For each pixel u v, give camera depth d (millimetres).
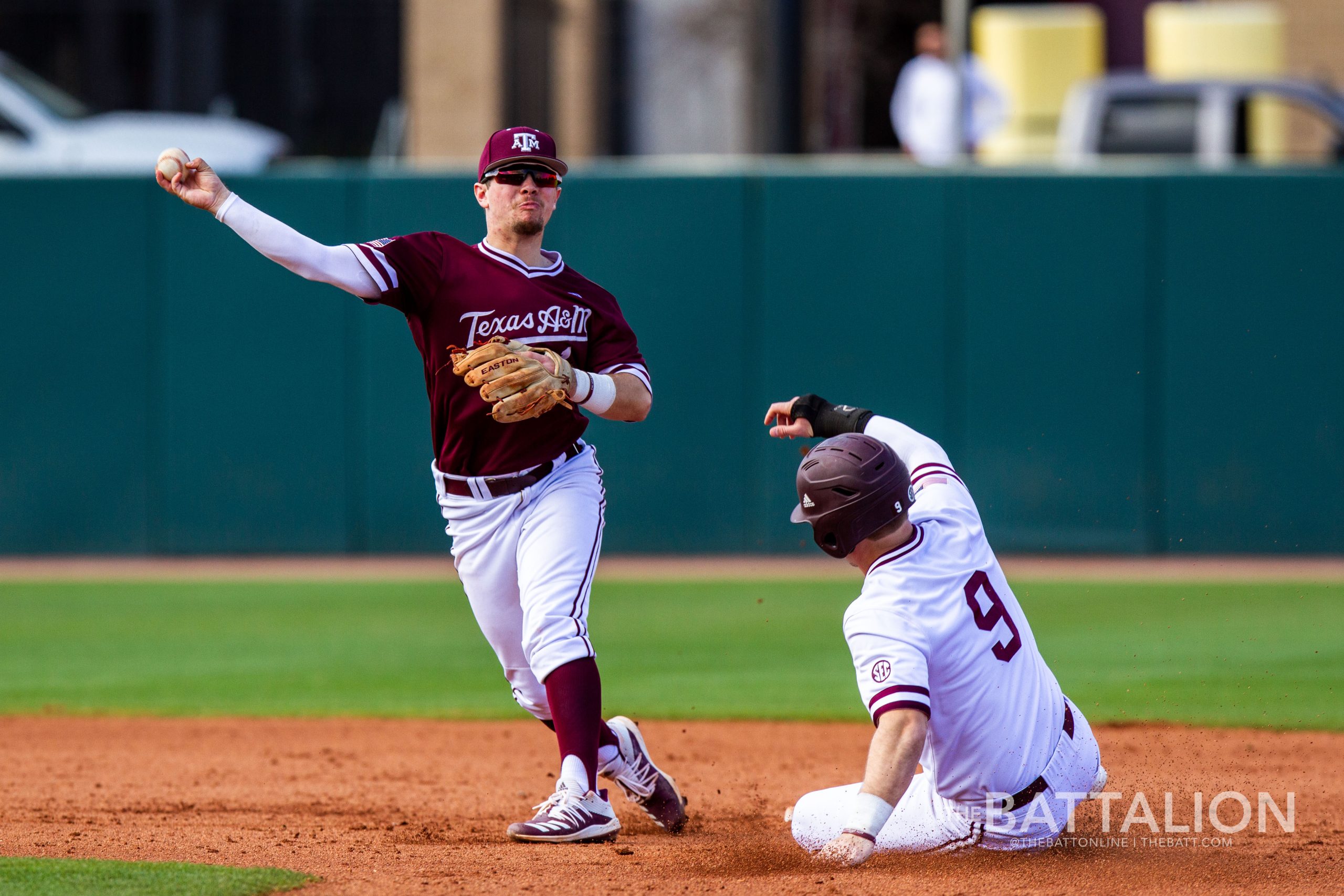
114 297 41750
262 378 41625
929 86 58500
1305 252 40156
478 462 14484
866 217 40906
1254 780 18047
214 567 40438
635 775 15273
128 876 12180
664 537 41562
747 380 41344
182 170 13508
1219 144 51219
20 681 26312
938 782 12266
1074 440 40812
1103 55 75062
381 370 41406
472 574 14844
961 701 11727
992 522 41062
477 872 12844
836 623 31781
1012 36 63250
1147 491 40750
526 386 13352
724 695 24688
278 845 14336
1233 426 40500
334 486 41719
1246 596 34438
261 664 27938
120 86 70562
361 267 13930
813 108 70250
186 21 70125
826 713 23344
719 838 15289
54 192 41625
